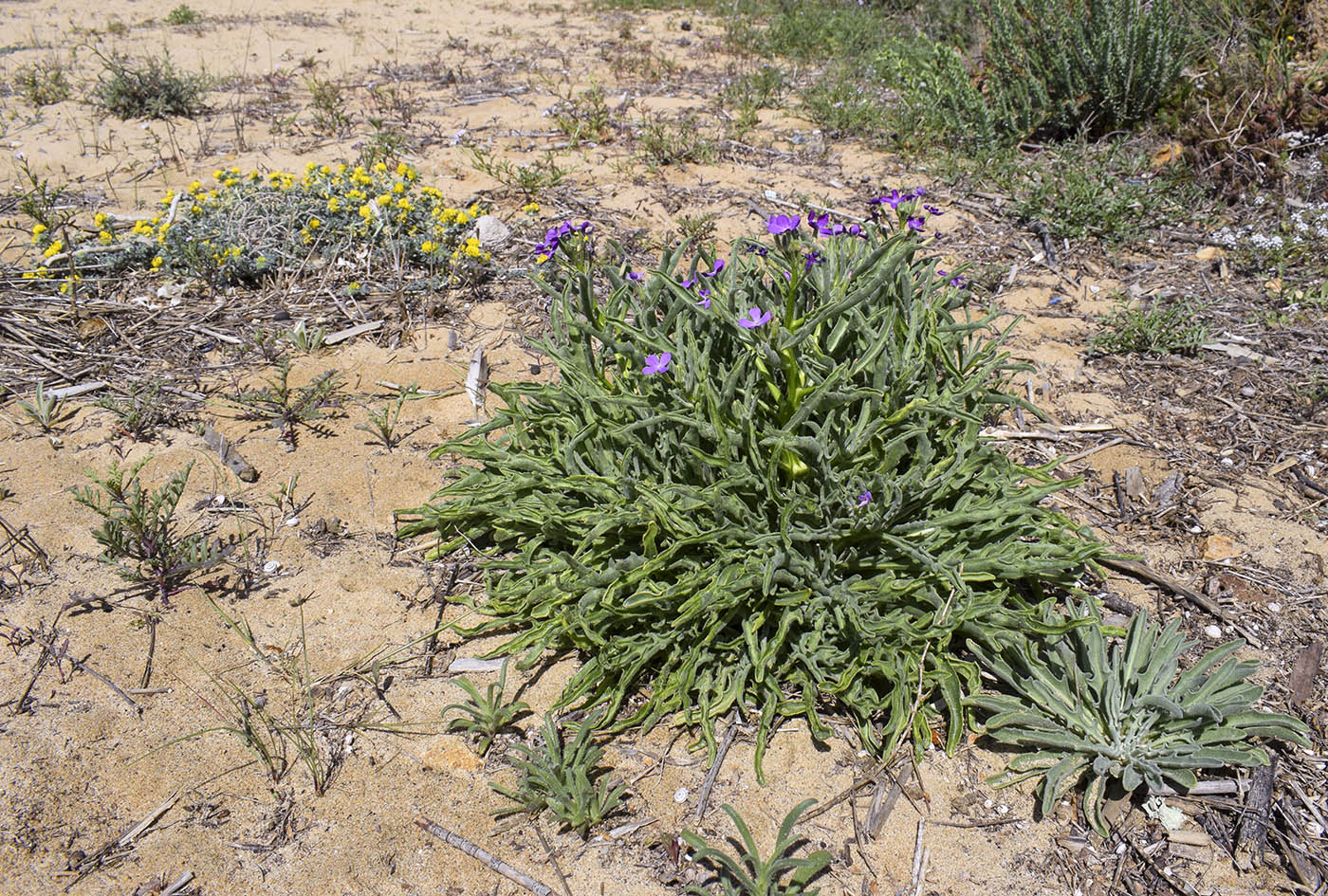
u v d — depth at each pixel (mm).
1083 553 2814
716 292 3123
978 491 3084
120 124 7500
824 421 2906
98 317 4711
